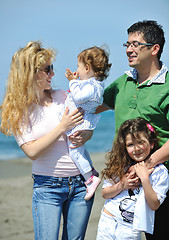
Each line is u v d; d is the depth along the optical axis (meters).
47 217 4.93
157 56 5.24
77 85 5.28
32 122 5.05
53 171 5.01
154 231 5.28
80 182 5.16
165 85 5.08
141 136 4.72
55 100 5.31
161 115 5.08
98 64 5.46
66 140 5.16
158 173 4.73
